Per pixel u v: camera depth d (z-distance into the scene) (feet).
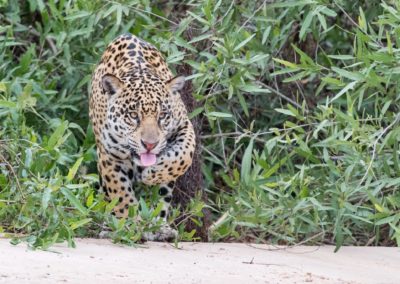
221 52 48.01
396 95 46.39
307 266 40.98
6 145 44.47
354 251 45.73
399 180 43.80
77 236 44.88
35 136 45.09
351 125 44.06
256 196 45.73
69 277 34.78
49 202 41.42
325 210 46.26
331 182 46.16
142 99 45.29
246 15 51.80
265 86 52.34
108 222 42.80
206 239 48.29
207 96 48.83
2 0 53.93
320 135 52.80
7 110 46.68
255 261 41.22
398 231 42.37
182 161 46.16
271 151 50.34
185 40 52.70
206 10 48.70
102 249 41.01
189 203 47.67
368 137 43.73
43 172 44.68
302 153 45.93
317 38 51.55
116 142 46.21
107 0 52.13
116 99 46.01
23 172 43.39
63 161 46.14
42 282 33.65
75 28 55.26
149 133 44.86
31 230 42.24
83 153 50.96
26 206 41.55
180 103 46.80
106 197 47.34
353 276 39.65
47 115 55.26
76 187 41.42
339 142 43.88
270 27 50.49
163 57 50.70
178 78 46.50
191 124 47.96
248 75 48.60
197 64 48.80
